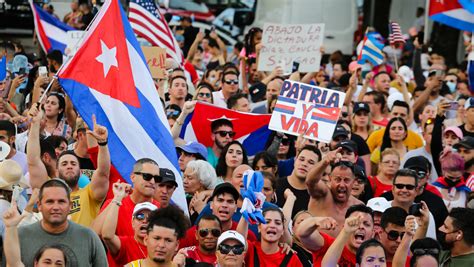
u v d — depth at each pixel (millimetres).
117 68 21516
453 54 46469
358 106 27938
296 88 24422
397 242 20422
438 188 24062
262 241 19203
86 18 35250
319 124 24219
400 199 21938
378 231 21047
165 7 41969
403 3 45531
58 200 17906
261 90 30547
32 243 17938
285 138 25594
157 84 27656
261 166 23359
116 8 21750
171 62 29812
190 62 35469
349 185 21625
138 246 19094
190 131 25438
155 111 21719
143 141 21391
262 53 31703
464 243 20609
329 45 41438
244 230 19203
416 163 23219
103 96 21312
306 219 19719
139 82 21688
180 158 23859
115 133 21250
